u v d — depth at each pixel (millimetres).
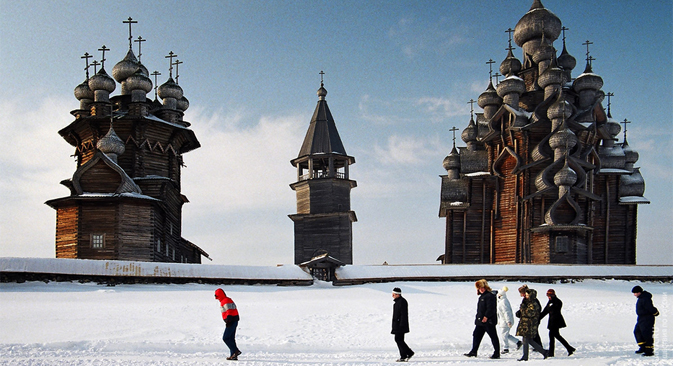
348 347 20031
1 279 36688
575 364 17141
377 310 29188
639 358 18125
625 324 25344
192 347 19547
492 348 20266
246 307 29969
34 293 34125
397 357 18766
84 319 24594
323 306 30656
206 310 28125
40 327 22609
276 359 18078
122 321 24281
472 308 29797
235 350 17891
